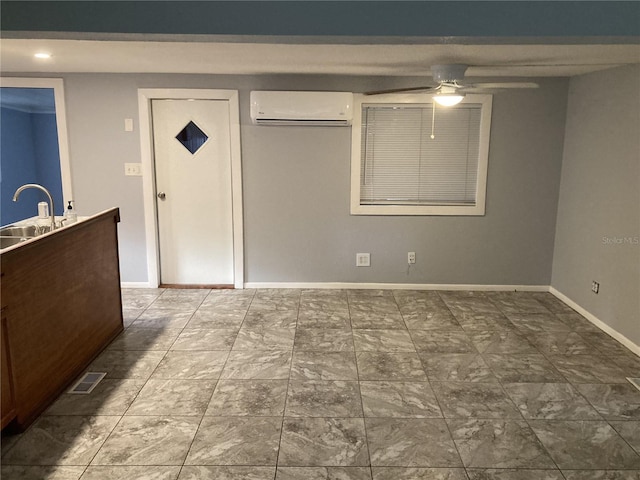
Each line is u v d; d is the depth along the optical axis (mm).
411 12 1938
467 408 2789
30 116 7254
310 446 2438
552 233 4789
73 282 3059
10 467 2270
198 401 2846
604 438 2516
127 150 4633
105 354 3443
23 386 2531
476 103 4535
